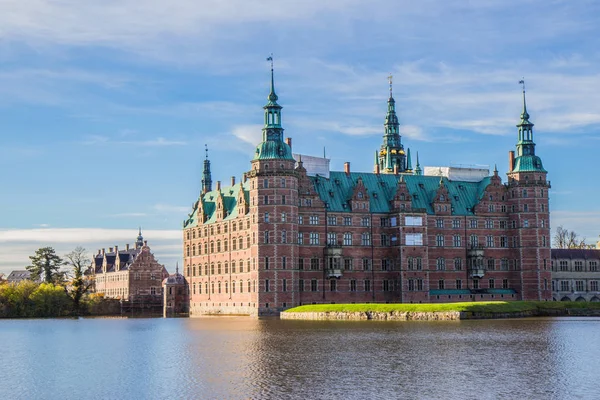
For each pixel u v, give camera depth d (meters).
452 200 166.12
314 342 85.31
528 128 168.00
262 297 143.88
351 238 155.50
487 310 125.06
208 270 174.50
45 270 199.00
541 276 163.75
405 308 125.94
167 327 122.31
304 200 152.00
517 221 165.75
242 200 157.50
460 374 61.78
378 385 57.41
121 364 71.81
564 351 74.81
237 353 76.88
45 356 79.69
